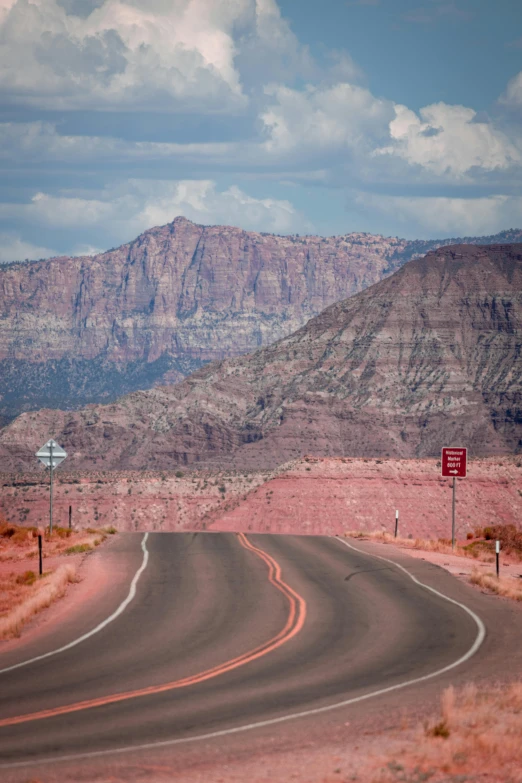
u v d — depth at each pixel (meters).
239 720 46.31
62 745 42.50
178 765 39.19
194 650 62.38
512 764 38.41
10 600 82.69
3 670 57.78
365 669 57.06
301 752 40.72
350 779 36.78
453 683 53.09
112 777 37.41
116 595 82.50
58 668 58.03
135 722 46.25
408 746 40.75
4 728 45.56
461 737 41.28
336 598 80.75
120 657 60.62
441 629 68.81
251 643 64.19
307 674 55.94
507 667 57.22
